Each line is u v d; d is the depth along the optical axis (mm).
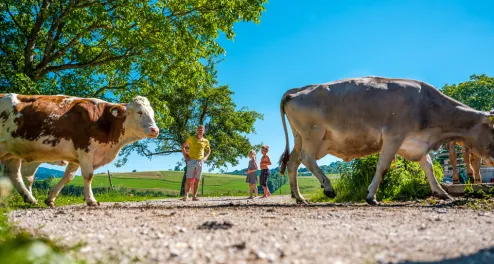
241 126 36875
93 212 7223
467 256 3354
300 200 9672
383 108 8602
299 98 9039
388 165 8594
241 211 7207
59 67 18812
